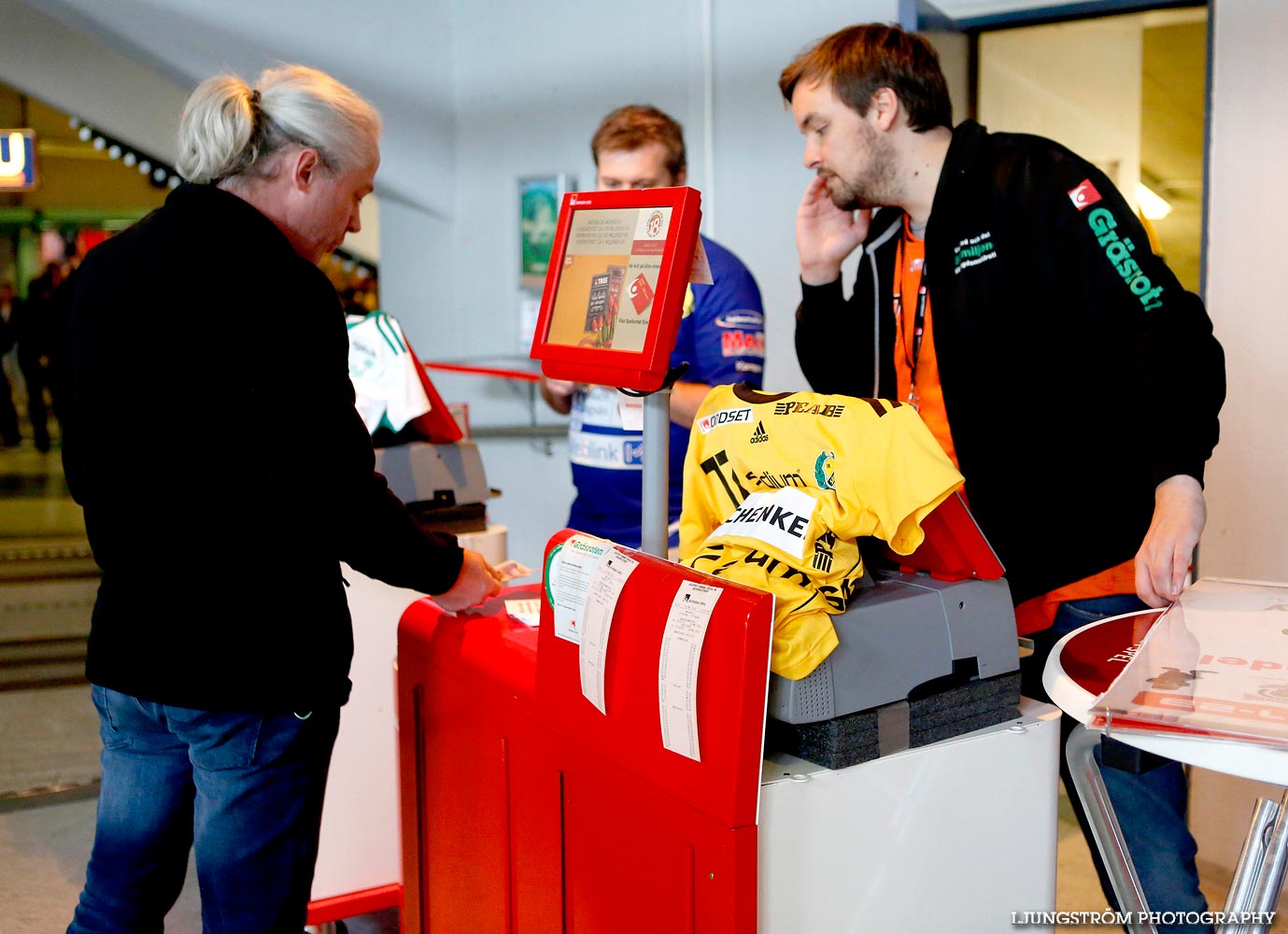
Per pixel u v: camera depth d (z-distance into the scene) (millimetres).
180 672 1491
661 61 4148
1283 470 2484
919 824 1363
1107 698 1190
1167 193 5219
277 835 1574
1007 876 1440
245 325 1444
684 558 1524
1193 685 1225
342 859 2359
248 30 4398
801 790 1282
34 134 5387
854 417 1364
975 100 3549
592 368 1479
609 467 2420
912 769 1350
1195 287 5305
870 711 1322
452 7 4812
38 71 4469
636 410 2285
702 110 4031
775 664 1282
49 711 3895
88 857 2830
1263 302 2473
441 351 5039
